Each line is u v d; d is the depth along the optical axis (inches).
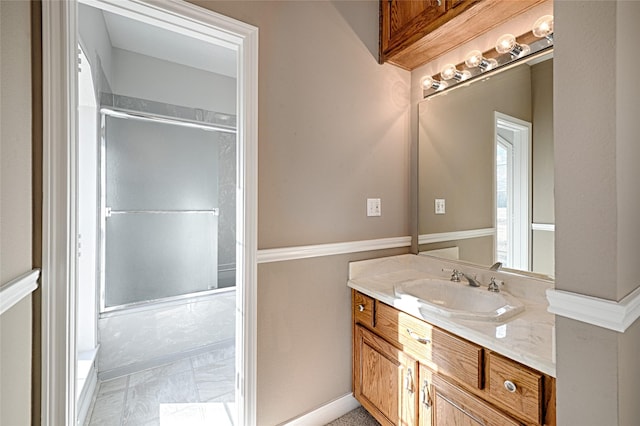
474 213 67.4
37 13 39.1
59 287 40.5
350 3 71.7
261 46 58.5
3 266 30.4
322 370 68.3
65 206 40.9
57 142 40.3
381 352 63.1
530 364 37.6
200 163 115.0
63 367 40.7
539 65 57.1
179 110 109.7
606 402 30.0
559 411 33.6
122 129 98.4
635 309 30.8
